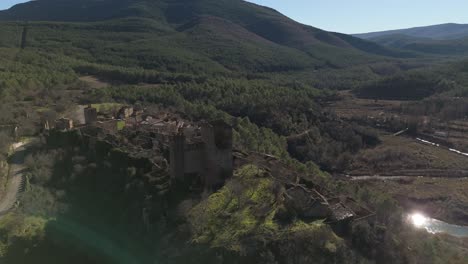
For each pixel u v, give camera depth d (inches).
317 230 2378.2
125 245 2662.4
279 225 2409.0
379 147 7185.0
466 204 5054.1
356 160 6673.2
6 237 2620.6
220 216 2490.2
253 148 4160.9
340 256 2332.7
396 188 5590.6
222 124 2815.0
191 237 2362.2
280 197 2637.8
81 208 3009.4
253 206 2583.7
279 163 3508.9
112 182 3125.0
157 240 2482.8
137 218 2714.1
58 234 2755.9
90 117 4133.9
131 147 3390.7
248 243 2253.9
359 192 3516.2
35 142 3929.6
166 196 2733.8
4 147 3727.9
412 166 6461.6
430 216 4938.5
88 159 3410.4
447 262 2947.8
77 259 2684.5
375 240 2600.9
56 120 4338.1
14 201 2967.5
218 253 2203.5
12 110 4677.7
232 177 2883.9
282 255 2241.6
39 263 2588.6
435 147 7283.5
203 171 2906.0
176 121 4837.6
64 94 6112.2
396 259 2581.2
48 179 3307.1
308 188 2923.2
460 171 6195.9
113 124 4018.2
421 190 5497.1
